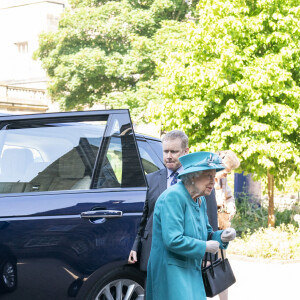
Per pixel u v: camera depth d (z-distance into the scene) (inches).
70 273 189.0
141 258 189.3
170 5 1118.4
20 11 1764.3
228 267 169.5
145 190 196.2
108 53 1148.5
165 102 482.6
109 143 198.5
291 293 290.8
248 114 462.0
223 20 458.0
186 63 495.8
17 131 198.5
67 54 1155.3
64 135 199.0
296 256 384.5
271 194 494.0
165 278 154.0
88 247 190.7
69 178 195.9
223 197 248.4
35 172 195.5
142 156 242.5
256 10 486.0
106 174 196.7
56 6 1734.7
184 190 155.3
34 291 187.8
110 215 192.1
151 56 1059.9
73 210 191.5
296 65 479.8
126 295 198.4
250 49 463.2
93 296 191.8
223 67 456.8
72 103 1200.8
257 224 511.8
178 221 151.1
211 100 469.4
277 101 482.0
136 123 1095.0
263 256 385.7
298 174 496.7
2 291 188.2
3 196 191.8
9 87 1492.4
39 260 187.9
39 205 190.5
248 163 470.3
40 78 1640.0
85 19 1149.1
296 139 486.9
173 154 186.1
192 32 477.7
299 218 455.8
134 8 1160.2
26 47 1771.7
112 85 1218.6
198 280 157.2
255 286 305.6
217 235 164.1
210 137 467.8
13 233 187.6
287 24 468.4
